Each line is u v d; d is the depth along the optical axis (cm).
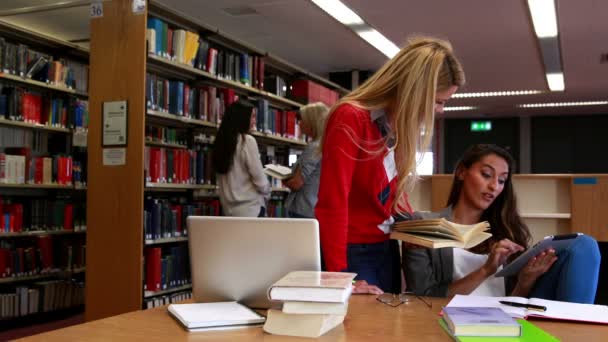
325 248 166
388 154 182
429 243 144
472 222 204
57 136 502
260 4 598
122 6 347
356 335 117
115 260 343
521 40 704
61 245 480
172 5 603
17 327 429
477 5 580
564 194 395
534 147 1360
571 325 130
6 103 444
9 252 443
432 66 168
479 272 174
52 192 510
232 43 485
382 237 190
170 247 419
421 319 132
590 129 1321
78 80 508
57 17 560
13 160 446
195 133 463
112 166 346
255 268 142
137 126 340
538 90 1029
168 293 407
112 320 131
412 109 168
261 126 516
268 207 552
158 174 401
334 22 654
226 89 469
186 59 412
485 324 115
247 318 127
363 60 836
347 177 169
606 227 378
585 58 786
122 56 346
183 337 117
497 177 197
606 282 368
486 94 1076
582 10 587
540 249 165
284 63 572
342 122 171
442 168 1425
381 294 161
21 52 450
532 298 157
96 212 349
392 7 593
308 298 117
